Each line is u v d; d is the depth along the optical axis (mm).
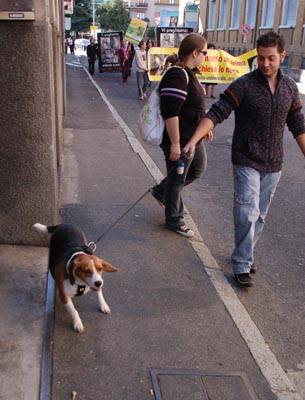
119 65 28328
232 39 37469
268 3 31297
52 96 4539
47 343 3412
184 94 4812
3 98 4324
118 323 3760
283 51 3920
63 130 10719
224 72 14562
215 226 5754
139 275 4512
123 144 9727
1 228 4629
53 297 3949
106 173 7699
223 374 3283
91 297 4066
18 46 4191
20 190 4555
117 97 17391
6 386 2982
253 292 4359
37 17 4137
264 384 3225
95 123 11812
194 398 3057
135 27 27141
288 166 8688
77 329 3598
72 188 6883
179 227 5402
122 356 3395
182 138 5035
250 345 3600
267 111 4023
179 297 4184
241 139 4176
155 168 8094
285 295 4348
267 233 5668
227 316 3947
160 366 3320
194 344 3578
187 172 5371
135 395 3051
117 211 6055
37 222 4637
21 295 3877
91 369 3246
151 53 15172
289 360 3498
